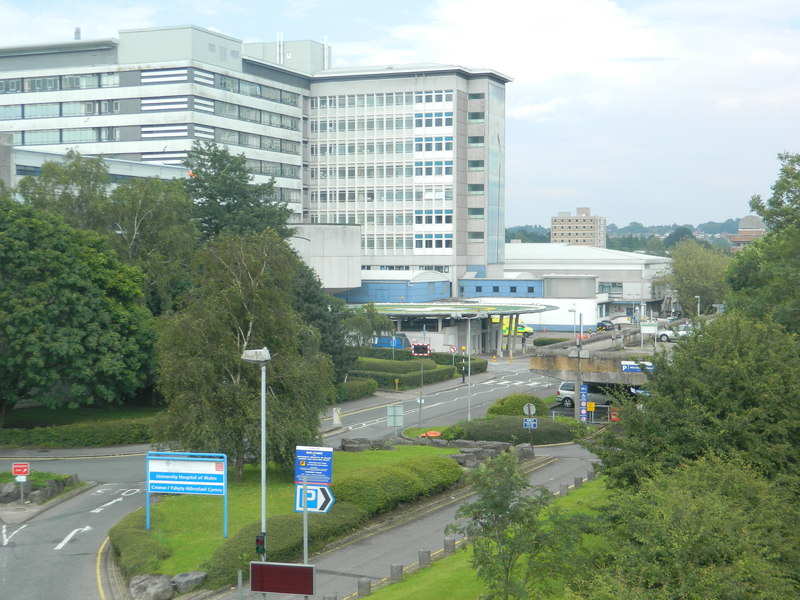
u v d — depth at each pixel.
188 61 119.19
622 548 21.70
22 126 125.31
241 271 45.22
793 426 28.11
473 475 23.94
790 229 46.12
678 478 24.38
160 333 46.53
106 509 41.31
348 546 35.12
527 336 134.12
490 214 151.38
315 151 151.62
